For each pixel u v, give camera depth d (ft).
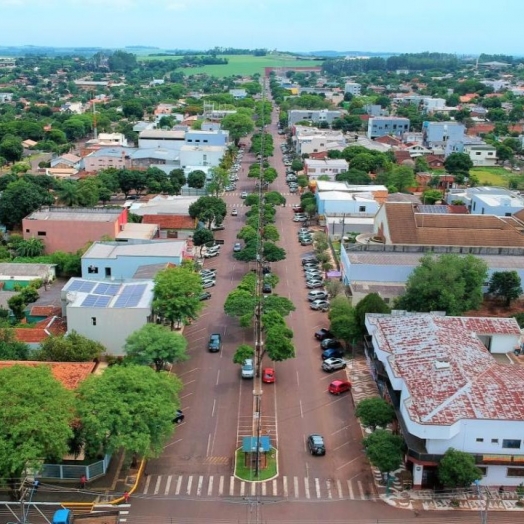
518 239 422.41
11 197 517.14
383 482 223.30
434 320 279.49
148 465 231.71
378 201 565.94
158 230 499.10
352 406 272.51
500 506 211.61
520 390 225.35
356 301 353.31
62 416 207.10
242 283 368.89
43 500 211.82
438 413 212.64
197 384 288.51
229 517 205.57
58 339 284.61
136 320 303.48
